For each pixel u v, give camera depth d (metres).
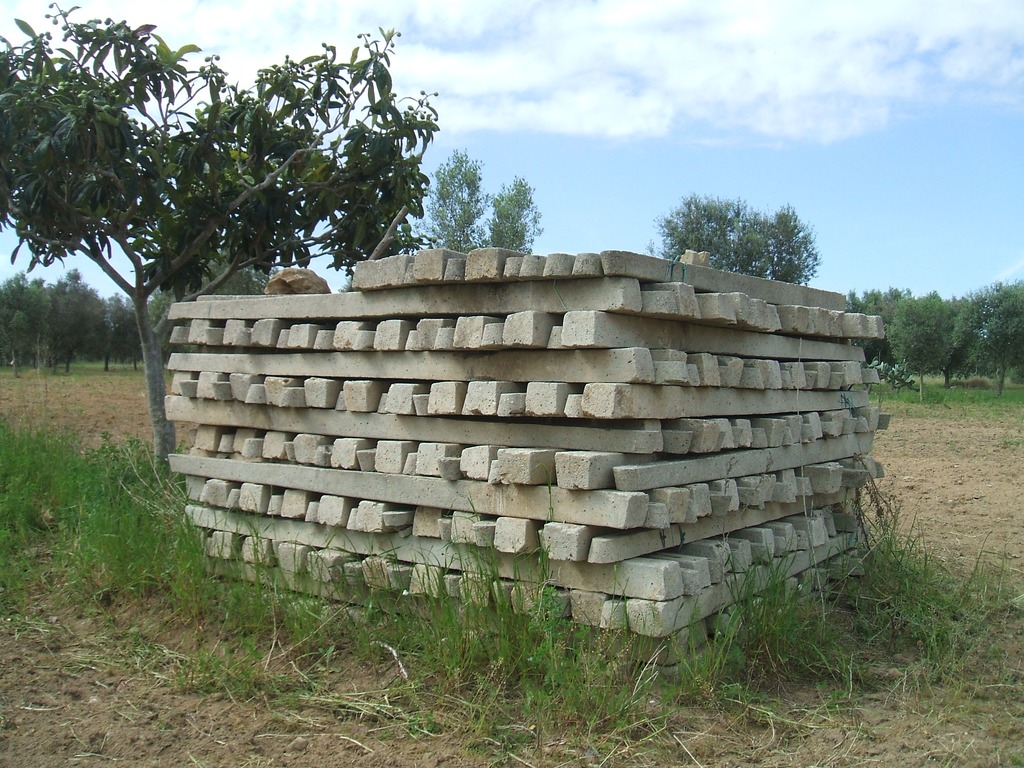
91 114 7.82
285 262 10.05
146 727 4.33
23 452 9.44
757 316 5.09
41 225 8.75
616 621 4.31
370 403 5.32
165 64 8.40
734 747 4.01
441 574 4.88
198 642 5.40
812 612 5.25
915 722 4.33
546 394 4.49
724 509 4.81
